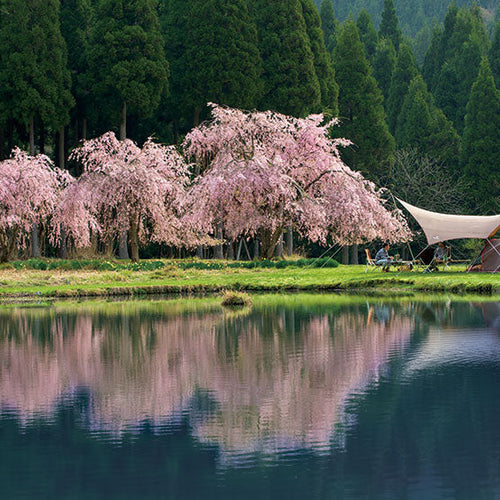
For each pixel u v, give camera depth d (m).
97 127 63.72
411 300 28.72
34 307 28.77
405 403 13.12
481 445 11.04
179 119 64.12
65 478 10.05
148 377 15.49
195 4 59.62
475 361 16.45
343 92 70.44
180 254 61.88
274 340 19.77
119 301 30.81
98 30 56.12
